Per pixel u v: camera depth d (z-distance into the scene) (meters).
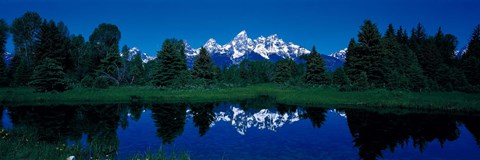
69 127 26.77
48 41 69.06
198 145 20.55
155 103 47.16
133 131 25.55
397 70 58.50
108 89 59.16
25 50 78.06
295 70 112.19
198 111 39.25
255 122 30.84
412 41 80.62
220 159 17.03
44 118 31.55
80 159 15.34
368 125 28.61
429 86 51.50
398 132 25.45
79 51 80.94
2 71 67.81
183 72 68.44
